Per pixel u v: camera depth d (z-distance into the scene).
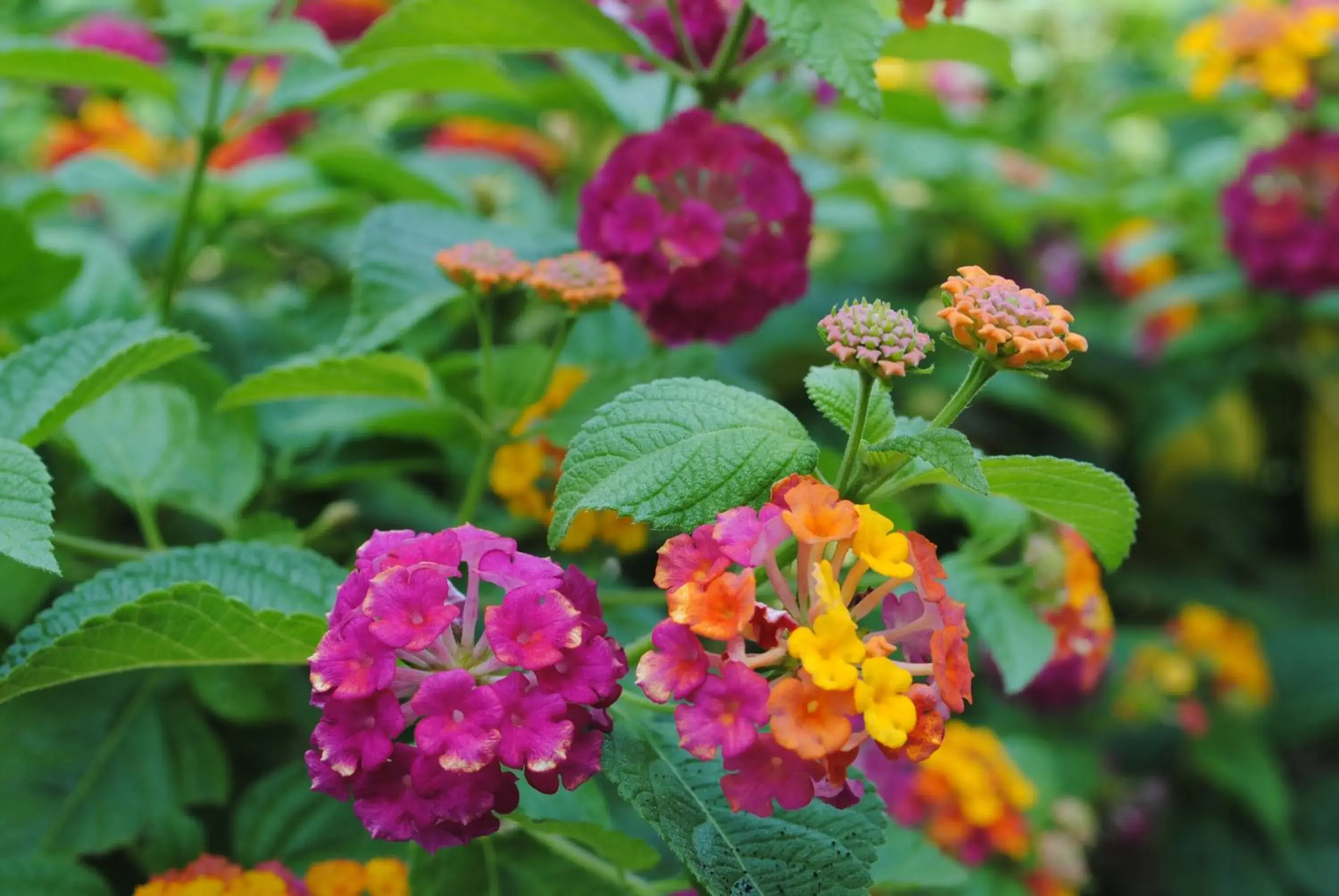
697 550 0.25
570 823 0.27
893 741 0.24
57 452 0.36
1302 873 0.56
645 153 0.33
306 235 0.48
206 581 0.27
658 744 0.27
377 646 0.25
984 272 0.26
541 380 0.32
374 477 0.37
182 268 0.40
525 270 0.31
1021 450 0.61
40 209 0.40
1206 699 0.59
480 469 0.33
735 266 0.33
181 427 0.33
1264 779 0.56
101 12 0.57
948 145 0.61
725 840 0.26
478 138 0.55
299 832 0.31
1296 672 0.62
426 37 0.33
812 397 0.28
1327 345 0.61
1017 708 0.51
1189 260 0.67
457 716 0.25
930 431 0.26
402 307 0.33
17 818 0.31
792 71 0.40
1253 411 0.66
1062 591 0.32
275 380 0.31
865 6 0.28
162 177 0.47
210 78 0.49
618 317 0.38
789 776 0.24
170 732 0.32
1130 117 0.60
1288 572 0.69
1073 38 0.79
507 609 0.25
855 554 0.25
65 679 0.27
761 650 0.28
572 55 0.38
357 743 0.25
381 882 0.30
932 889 0.40
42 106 0.55
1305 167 0.54
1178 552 0.67
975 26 0.34
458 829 0.25
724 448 0.26
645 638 0.27
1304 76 0.52
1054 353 0.25
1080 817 0.46
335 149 0.41
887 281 0.65
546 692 0.25
